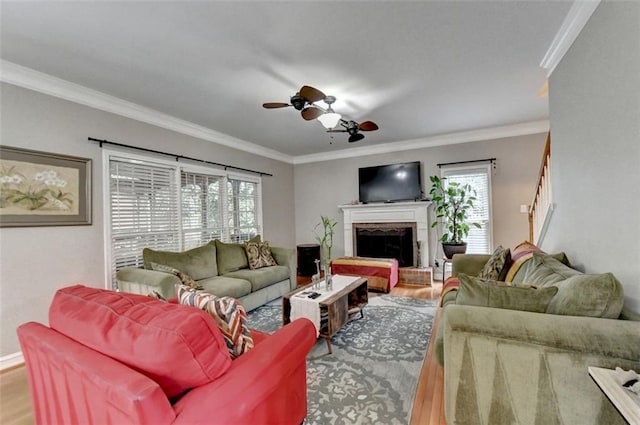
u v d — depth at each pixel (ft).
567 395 4.14
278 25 6.61
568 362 4.13
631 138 4.81
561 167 7.66
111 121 10.45
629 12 4.76
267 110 11.75
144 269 9.95
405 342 8.86
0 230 7.91
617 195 5.24
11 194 8.10
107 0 5.69
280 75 8.91
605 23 5.48
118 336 3.43
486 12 6.32
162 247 12.16
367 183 18.31
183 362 3.21
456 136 15.97
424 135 16.08
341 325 9.10
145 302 4.02
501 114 12.80
